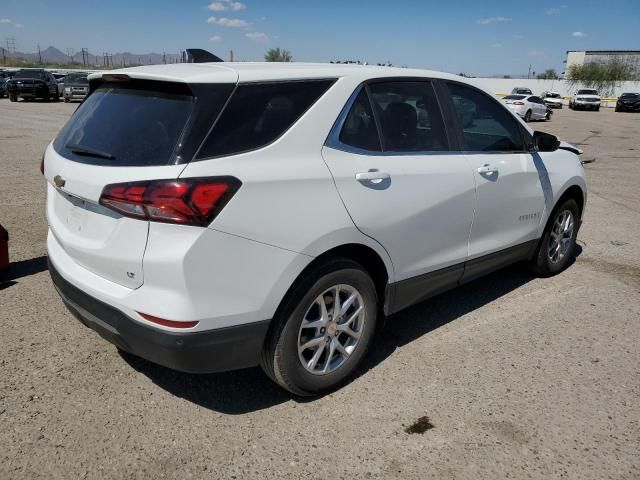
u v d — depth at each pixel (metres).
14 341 3.55
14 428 2.72
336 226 2.82
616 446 2.69
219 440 2.69
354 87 3.07
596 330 3.92
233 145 2.54
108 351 3.47
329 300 2.97
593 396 3.10
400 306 3.43
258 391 3.12
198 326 2.46
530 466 2.54
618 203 8.21
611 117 34.44
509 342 3.73
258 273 2.58
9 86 28.69
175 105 2.59
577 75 62.72
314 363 2.95
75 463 2.50
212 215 2.39
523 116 27.97
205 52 3.77
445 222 3.50
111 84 3.03
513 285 4.79
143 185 2.38
